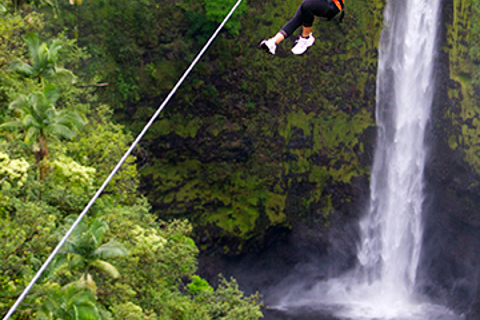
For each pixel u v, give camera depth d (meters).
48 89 20.31
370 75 49.59
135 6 42.03
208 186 47.16
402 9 49.12
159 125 44.69
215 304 24.33
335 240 50.44
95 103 39.41
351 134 49.94
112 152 24.97
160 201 44.97
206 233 45.81
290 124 48.62
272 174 48.25
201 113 46.50
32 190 18.88
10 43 22.39
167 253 21.88
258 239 47.47
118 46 41.66
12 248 14.96
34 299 14.62
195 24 44.78
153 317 18.53
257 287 48.06
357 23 48.34
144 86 43.62
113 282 19.62
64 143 24.34
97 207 22.62
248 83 47.31
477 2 50.41
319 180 49.53
